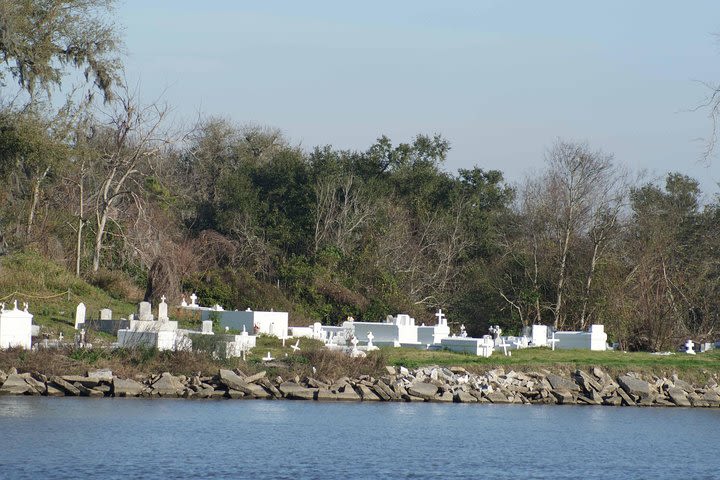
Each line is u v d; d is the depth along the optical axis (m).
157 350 67.12
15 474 41.41
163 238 111.44
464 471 46.31
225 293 94.31
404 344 83.00
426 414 63.81
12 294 81.44
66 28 83.50
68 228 104.69
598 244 101.75
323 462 46.66
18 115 80.44
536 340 88.31
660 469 49.06
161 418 56.22
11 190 95.06
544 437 57.47
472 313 109.38
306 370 69.31
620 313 96.75
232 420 57.00
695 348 96.56
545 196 108.12
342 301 102.00
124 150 115.56
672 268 110.94
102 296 90.81
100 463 44.12
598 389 75.38
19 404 58.22
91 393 62.78
